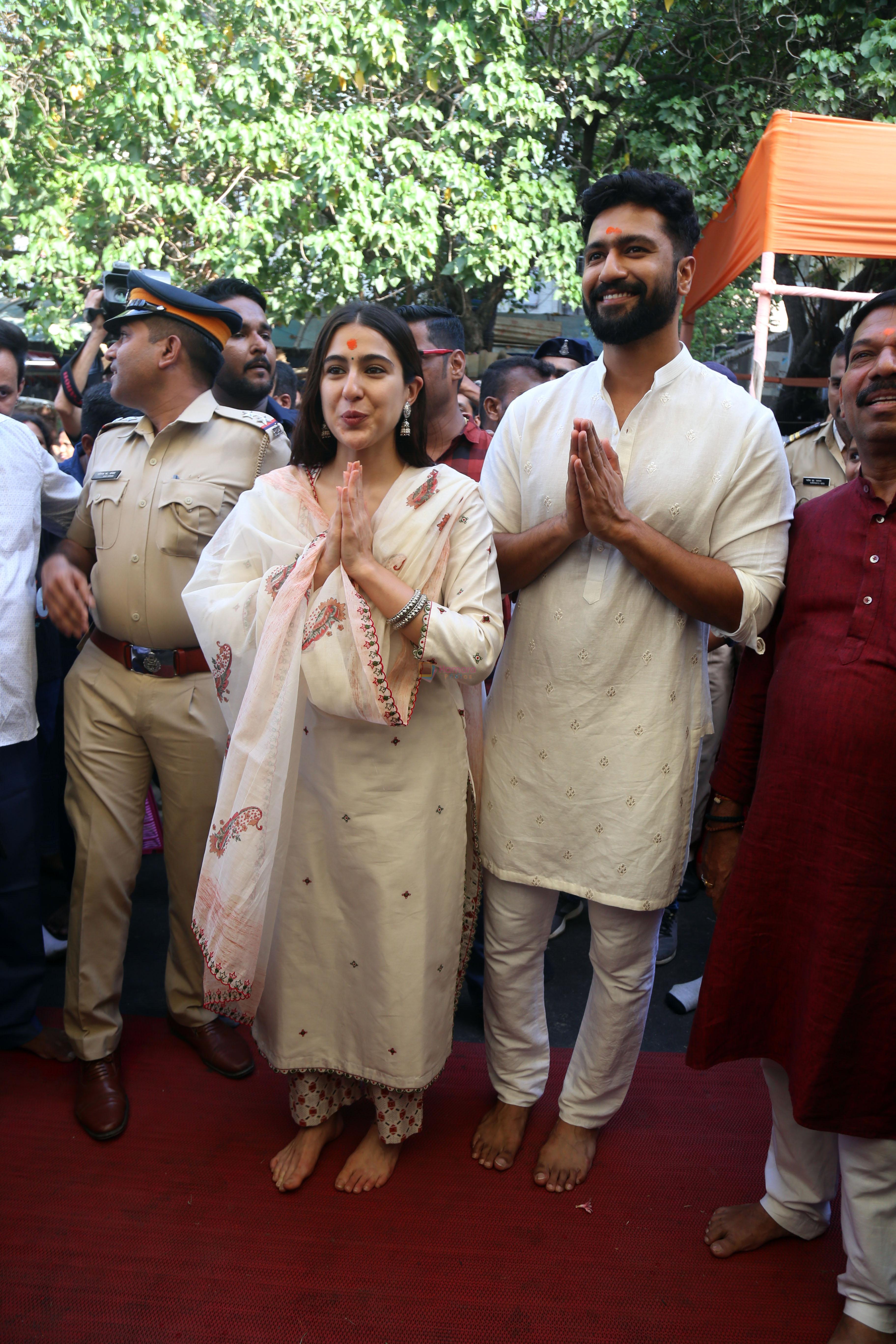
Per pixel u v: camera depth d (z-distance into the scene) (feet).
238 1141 7.69
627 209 6.41
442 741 6.93
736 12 26.84
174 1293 6.31
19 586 8.15
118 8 23.57
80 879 8.04
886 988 5.69
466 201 25.80
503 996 7.54
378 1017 6.86
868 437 5.76
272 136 23.81
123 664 8.11
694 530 6.72
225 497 8.05
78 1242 6.67
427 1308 6.26
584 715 6.92
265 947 6.73
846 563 6.00
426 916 6.82
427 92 27.20
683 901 12.36
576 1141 7.49
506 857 7.28
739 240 14.65
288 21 23.91
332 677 6.28
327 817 6.84
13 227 25.62
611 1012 7.23
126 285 8.26
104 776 8.09
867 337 5.77
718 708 11.40
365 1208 7.04
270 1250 6.65
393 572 6.63
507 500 7.34
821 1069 5.75
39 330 25.40
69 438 13.14
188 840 8.28
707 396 6.75
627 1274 6.56
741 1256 6.73
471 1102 8.27
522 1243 6.78
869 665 5.72
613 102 28.84
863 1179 5.91
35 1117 7.92
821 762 5.82
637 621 6.75
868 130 12.55
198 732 8.02
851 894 5.67
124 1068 8.54
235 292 10.80
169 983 8.74
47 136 25.04
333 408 6.48
